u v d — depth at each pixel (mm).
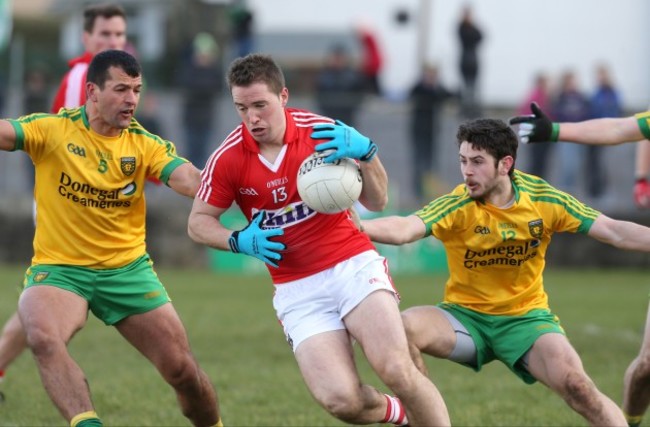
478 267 18734
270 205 17531
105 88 18172
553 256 56469
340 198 16891
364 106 53406
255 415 23000
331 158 16891
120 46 25234
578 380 17375
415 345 18031
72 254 18828
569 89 52312
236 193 17750
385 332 16844
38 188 19016
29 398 24641
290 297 17781
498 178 18297
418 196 53219
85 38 25312
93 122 18734
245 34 56438
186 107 51938
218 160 17562
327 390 16688
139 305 18891
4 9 62562
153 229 53219
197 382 18844
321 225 17625
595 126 20188
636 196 24766
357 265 17609
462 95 55938
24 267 51531
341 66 53656
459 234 18625
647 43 64875
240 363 29328
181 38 75312
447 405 24062
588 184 53656
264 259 17078
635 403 19625
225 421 22391
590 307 40875
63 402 17609
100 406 23828
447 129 53406
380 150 53469
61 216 18828
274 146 17406
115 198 18859
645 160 24578
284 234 17594
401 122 53375
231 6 70875
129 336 19125
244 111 16969
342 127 17016
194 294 43375
